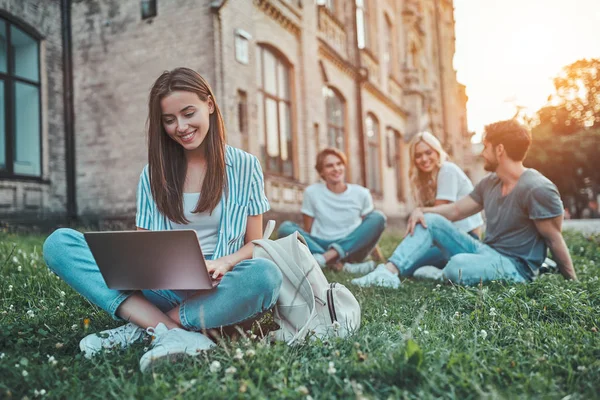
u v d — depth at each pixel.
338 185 5.15
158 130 2.12
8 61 8.42
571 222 11.88
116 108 8.93
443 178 4.42
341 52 14.27
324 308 2.12
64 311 2.54
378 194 16.91
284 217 10.21
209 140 2.15
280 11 10.47
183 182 2.17
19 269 3.49
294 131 11.29
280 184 10.23
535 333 2.05
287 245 2.13
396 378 1.54
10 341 2.01
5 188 8.12
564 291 2.79
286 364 1.65
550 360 1.72
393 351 1.69
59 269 2.03
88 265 2.02
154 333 1.90
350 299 2.16
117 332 2.00
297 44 11.46
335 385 1.53
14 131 8.51
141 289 1.94
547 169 30.41
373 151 16.95
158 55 8.53
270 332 2.05
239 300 1.91
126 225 8.79
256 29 9.67
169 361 1.74
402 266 3.76
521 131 3.48
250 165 2.27
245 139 8.56
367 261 5.09
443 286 3.49
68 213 9.11
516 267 3.49
